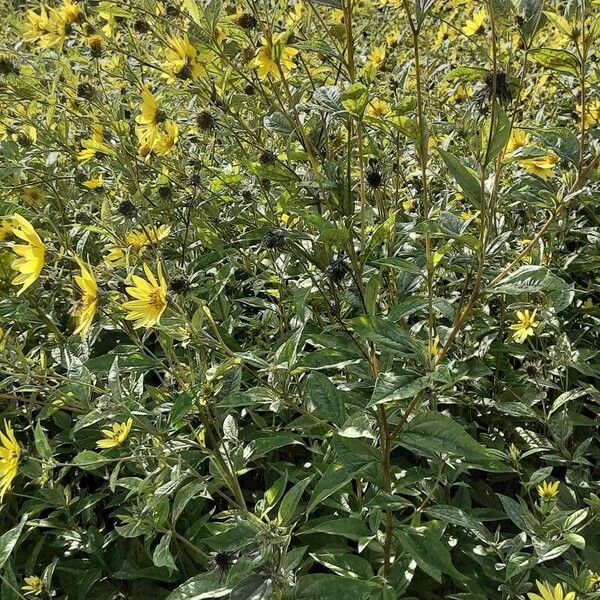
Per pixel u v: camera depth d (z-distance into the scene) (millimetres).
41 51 1646
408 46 2115
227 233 1292
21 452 768
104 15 1182
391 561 809
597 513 765
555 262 1169
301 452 1105
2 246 914
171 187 1279
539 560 748
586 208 1270
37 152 1340
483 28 1283
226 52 973
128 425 760
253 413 1053
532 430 1111
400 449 1088
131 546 980
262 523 649
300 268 1118
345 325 760
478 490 1044
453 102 1566
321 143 952
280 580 642
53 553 1023
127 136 1241
